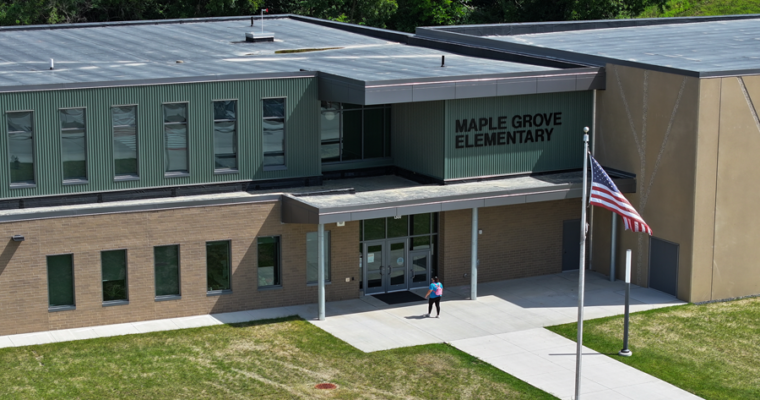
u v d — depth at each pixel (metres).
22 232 30.52
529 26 50.81
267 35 46.72
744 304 35.62
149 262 32.44
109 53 41.84
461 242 37.44
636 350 31.09
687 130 34.75
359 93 33.97
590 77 37.78
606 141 38.47
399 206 33.38
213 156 34.53
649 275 37.41
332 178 38.09
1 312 30.78
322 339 31.55
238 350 30.41
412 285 37.47
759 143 35.50
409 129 37.97
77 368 28.69
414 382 28.31
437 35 48.00
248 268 33.91
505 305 35.34
